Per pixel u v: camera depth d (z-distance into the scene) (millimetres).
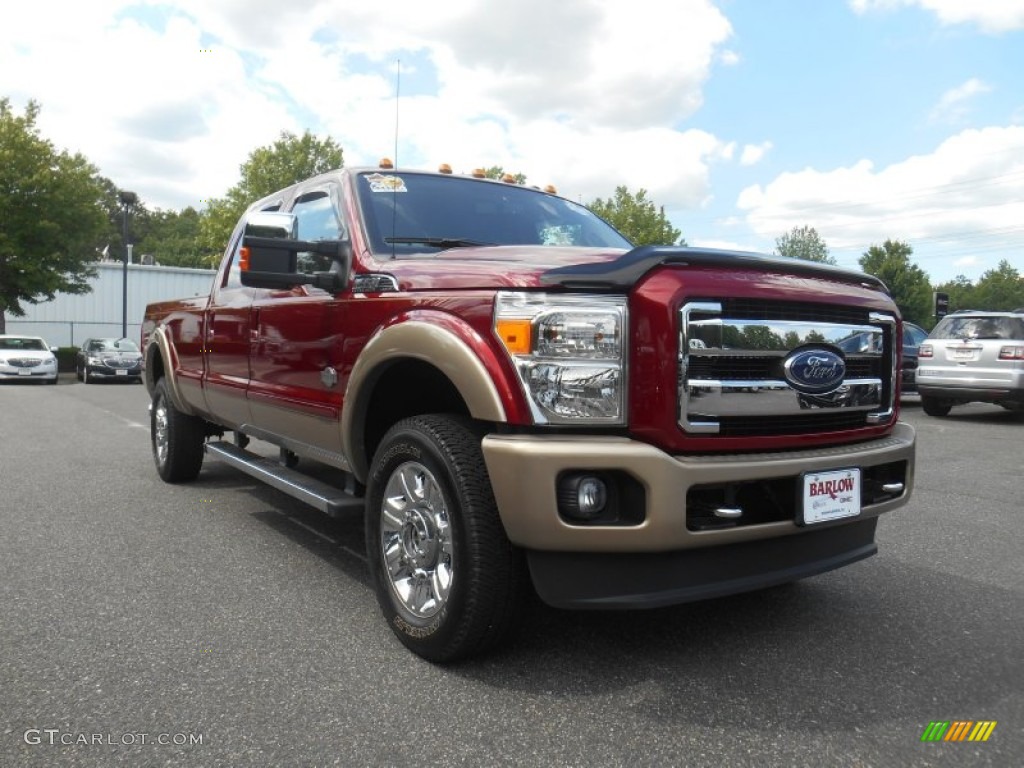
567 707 2664
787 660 3066
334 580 4004
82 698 2695
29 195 26422
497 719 2578
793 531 2912
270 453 7293
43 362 21891
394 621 3156
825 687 2836
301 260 4203
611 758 2352
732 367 2822
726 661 3053
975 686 2861
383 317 3320
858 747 2434
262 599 3715
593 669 2963
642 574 2719
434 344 2945
